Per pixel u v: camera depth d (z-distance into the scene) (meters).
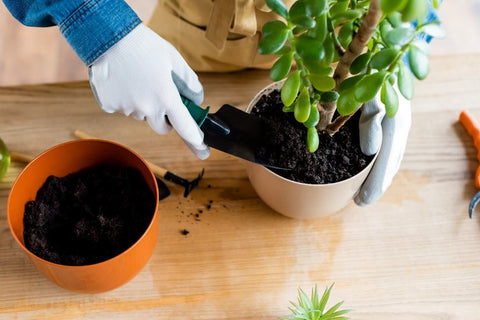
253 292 0.72
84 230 0.68
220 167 0.80
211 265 0.73
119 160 0.74
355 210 0.77
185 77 0.71
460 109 0.84
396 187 0.79
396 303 0.71
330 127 0.67
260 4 0.74
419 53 0.51
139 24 0.67
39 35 1.22
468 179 0.79
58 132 0.82
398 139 0.73
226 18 0.77
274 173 0.66
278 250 0.74
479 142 0.80
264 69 0.88
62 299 0.71
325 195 0.67
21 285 0.71
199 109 0.68
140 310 0.70
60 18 0.63
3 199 0.77
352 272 0.73
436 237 0.75
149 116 0.69
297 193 0.67
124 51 0.66
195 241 0.75
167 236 0.75
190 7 0.81
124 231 0.69
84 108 0.83
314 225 0.76
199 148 0.71
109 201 0.71
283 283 0.72
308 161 0.67
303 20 0.53
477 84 0.86
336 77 0.61
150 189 0.72
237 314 0.70
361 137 0.68
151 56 0.67
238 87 0.86
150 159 0.80
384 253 0.74
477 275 0.73
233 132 0.69
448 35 1.20
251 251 0.74
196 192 0.78
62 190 0.71
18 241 0.63
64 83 0.85
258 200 0.78
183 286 0.72
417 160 0.81
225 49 0.83
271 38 0.54
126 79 0.66
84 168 0.75
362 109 0.69
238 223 0.76
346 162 0.68
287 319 0.67
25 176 0.69
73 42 0.64
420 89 0.86
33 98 0.84
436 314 0.70
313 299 0.68
